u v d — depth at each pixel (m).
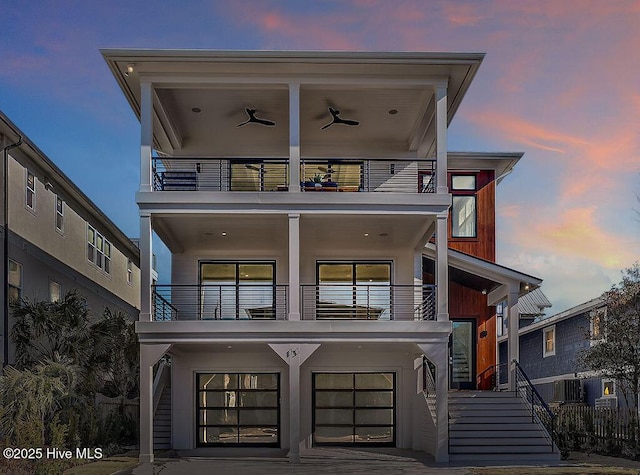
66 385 15.18
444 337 15.76
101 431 17.06
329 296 19.14
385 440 18.48
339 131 19.11
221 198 15.86
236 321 15.59
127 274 29.61
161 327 15.44
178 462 15.25
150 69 15.84
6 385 13.79
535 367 28.38
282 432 18.41
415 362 18.55
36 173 19.47
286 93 16.84
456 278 20.92
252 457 16.25
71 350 16.91
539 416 17.33
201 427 18.48
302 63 15.77
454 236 23.11
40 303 16.92
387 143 19.73
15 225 17.84
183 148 19.55
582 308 22.91
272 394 18.66
